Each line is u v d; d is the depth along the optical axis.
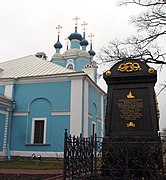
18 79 22.28
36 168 13.38
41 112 21.30
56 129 20.52
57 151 20.00
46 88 21.61
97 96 25.36
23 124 21.39
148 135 7.35
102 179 6.64
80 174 6.91
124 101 7.85
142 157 6.62
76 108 20.39
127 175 6.36
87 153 7.29
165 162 6.90
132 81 7.93
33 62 25.84
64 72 23.08
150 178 6.40
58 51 42.81
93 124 23.64
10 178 10.48
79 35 41.97
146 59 12.84
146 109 7.61
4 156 20.34
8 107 21.31
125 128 7.62
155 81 7.80
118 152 6.73
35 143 20.69
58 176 10.07
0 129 20.19
